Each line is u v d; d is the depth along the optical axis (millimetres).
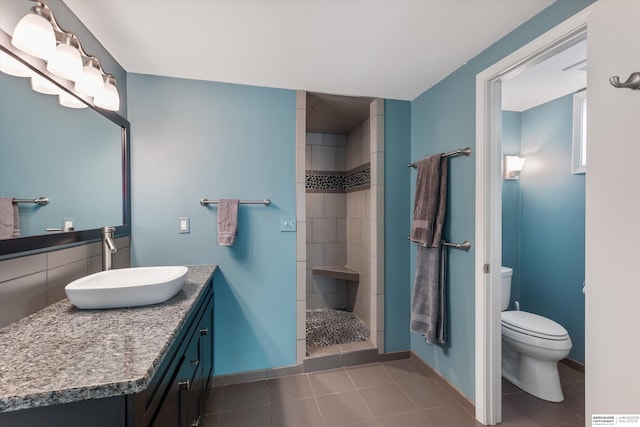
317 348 2229
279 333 2045
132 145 1812
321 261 3311
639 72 795
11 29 967
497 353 1583
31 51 950
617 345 891
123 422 658
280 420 1602
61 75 1152
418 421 1593
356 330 2592
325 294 3309
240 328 1987
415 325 1936
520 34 1352
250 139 1988
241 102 1973
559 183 2213
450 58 1651
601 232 939
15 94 981
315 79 1909
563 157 2186
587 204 991
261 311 2018
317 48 1542
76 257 1315
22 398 574
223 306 1963
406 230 2289
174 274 1383
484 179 1568
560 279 2201
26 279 1023
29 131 1039
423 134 2129
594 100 958
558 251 2219
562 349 1710
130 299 1083
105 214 1550
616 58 880
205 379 1589
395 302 2271
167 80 1858
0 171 915
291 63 1700
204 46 1519
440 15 1277
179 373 1038
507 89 2076
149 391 765
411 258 2281
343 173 3344
